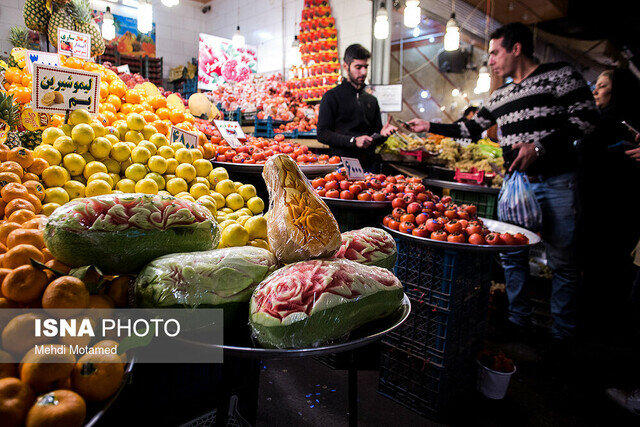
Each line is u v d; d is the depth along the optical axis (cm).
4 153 114
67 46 229
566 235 261
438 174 407
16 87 190
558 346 268
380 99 453
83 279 76
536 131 256
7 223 88
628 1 522
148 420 101
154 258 87
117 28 769
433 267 200
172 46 859
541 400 224
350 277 86
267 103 467
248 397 138
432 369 202
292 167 103
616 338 305
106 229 80
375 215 260
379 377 225
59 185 121
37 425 56
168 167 144
